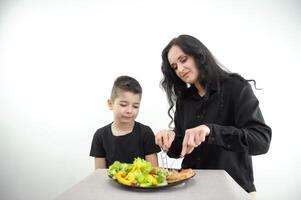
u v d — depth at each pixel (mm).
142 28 1726
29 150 1859
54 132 1827
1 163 1882
